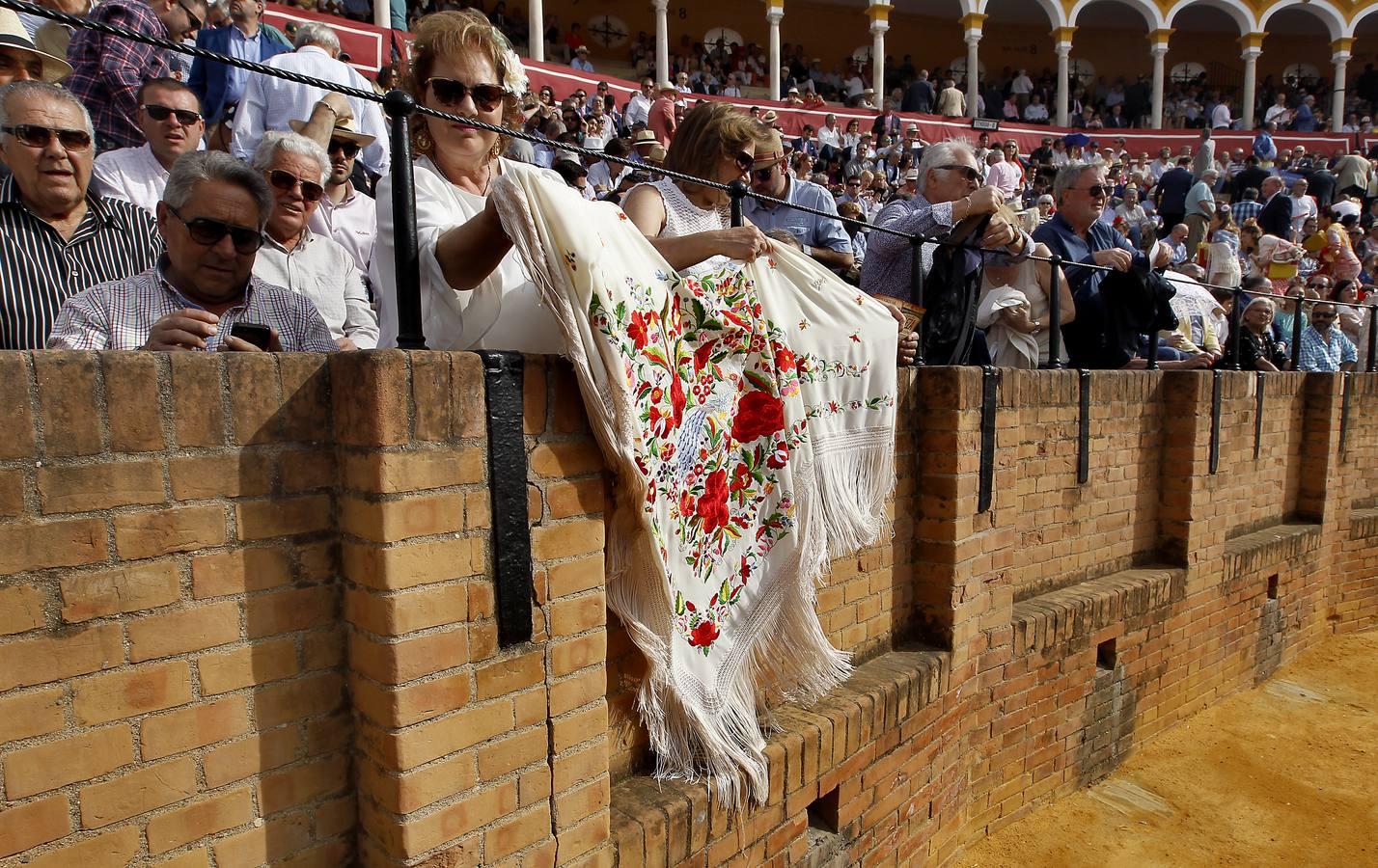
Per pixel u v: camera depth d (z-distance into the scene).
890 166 13.86
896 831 3.33
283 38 6.40
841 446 2.83
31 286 2.41
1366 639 7.28
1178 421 5.19
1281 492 6.69
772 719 2.84
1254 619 6.07
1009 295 4.27
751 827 2.61
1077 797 4.59
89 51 3.94
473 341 2.20
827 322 2.76
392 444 1.71
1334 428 6.82
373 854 1.86
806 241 4.45
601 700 2.16
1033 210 6.83
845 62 23.25
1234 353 5.98
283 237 3.16
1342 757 5.16
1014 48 24.62
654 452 2.20
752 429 2.57
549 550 2.02
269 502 1.73
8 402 1.42
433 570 1.79
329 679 1.84
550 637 2.03
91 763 1.54
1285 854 4.19
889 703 3.15
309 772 1.83
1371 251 15.00
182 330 1.84
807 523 2.63
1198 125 23.59
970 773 3.92
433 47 2.32
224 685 1.69
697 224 2.85
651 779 2.52
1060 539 4.57
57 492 1.47
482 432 1.87
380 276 2.28
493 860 1.95
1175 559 5.27
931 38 24.16
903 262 3.94
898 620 3.56
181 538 1.62
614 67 20.50
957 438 3.43
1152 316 4.92
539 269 1.91
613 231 2.07
